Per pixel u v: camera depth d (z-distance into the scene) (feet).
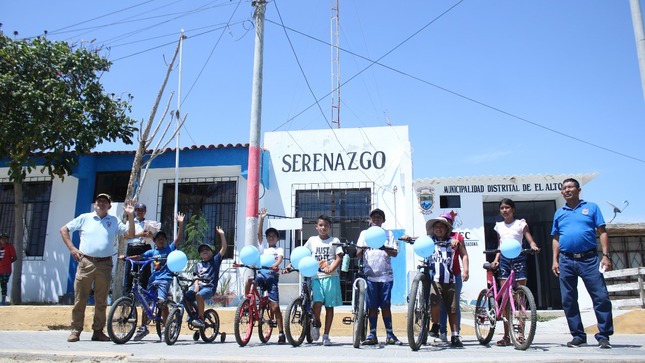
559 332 29.17
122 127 43.16
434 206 45.68
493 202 48.98
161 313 26.71
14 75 38.14
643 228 43.70
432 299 22.80
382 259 23.24
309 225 46.24
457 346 21.99
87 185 46.96
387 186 45.88
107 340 25.84
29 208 47.80
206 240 45.91
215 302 40.65
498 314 22.12
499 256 23.22
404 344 23.27
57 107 39.17
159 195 47.11
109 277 26.02
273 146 47.93
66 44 41.42
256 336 29.12
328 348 22.07
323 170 46.93
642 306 35.19
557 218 22.61
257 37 35.76
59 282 45.65
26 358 19.99
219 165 45.14
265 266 25.35
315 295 24.08
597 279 21.13
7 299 45.50
